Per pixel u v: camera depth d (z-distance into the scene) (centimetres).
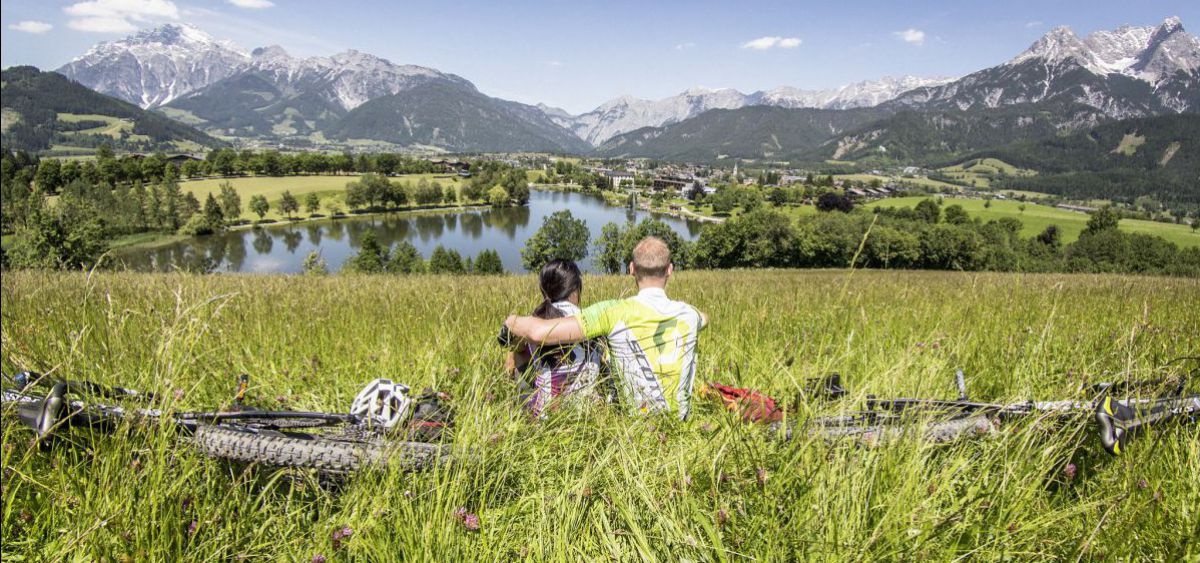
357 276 1877
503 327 331
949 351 422
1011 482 228
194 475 228
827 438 238
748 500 221
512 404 295
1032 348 428
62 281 863
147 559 193
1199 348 368
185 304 314
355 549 205
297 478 240
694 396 341
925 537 195
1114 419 244
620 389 322
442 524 208
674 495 226
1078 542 209
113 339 337
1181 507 217
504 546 219
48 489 209
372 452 232
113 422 235
